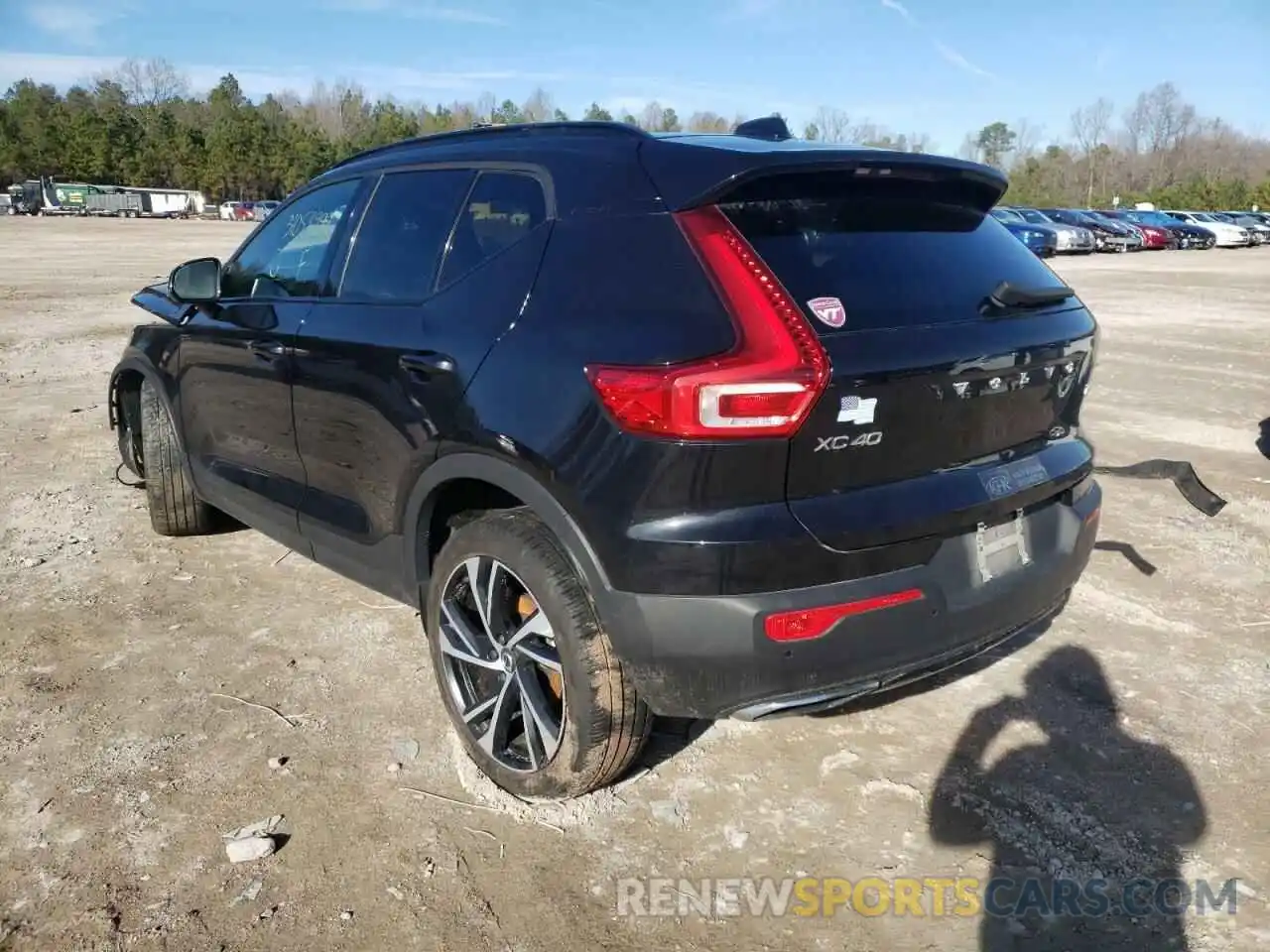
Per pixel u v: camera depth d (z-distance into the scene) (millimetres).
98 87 114250
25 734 3160
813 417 2246
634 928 2408
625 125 2814
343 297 3391
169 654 3707
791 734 3227
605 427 2355
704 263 2346
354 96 126250
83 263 23609
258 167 98500
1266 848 2682
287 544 3879
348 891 2512
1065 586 2928
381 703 3395
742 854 2668
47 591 4246
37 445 6617
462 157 3143
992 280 2779
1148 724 3285
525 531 2660
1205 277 22875
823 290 2375
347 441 3289
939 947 2354
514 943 2355
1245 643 3873
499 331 2689
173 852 2639
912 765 3061
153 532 5000
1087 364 3010
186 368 4270
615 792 2918
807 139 3021
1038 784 2961
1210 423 7633
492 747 2908
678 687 2400
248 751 3098
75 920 2391
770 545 2258
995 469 2670
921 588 2453
